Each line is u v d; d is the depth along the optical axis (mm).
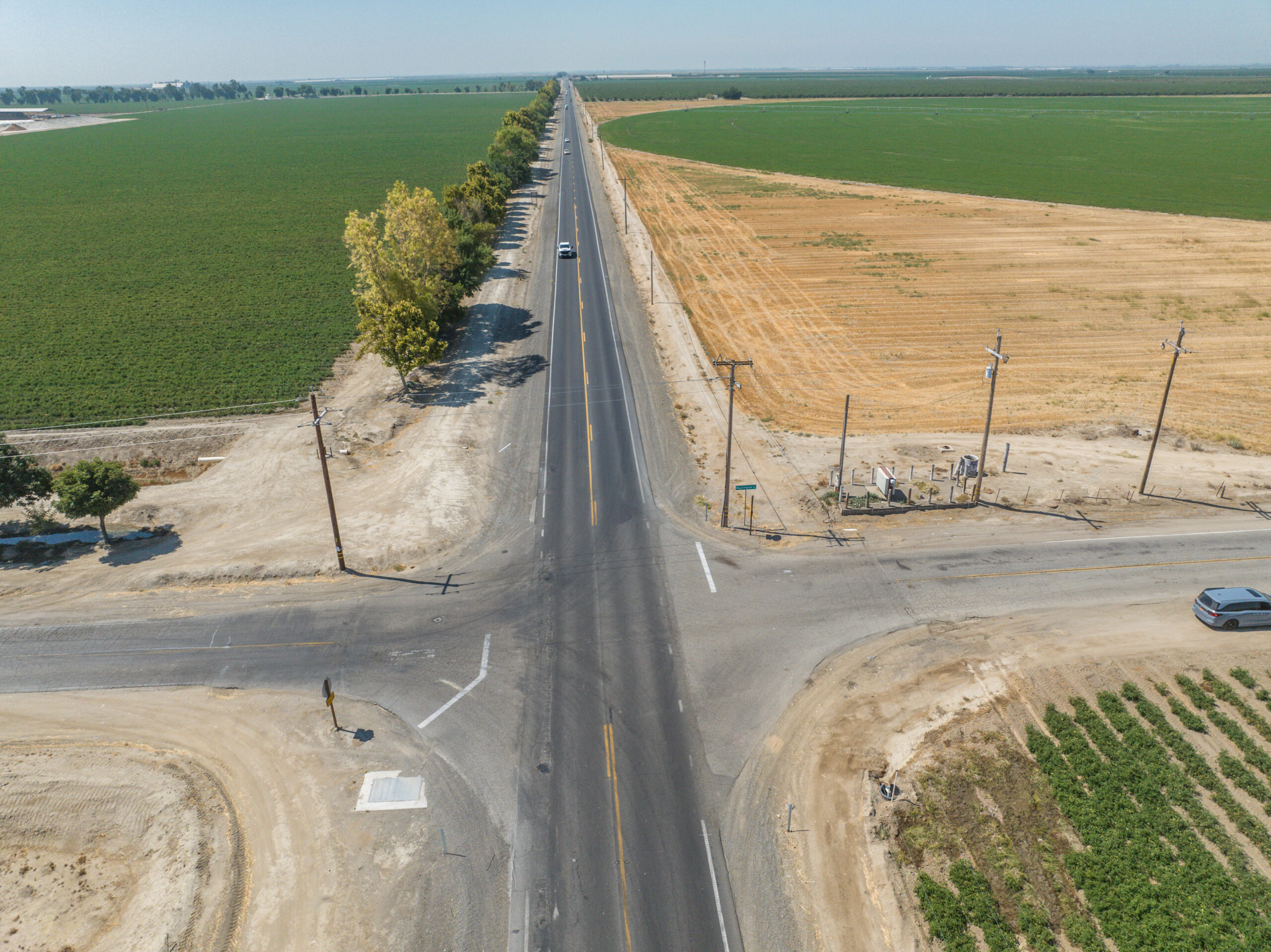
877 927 27172
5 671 39125
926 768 33281
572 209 145750
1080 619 42094
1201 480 55344
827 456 59938
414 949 26328
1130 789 32531
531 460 59781
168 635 41500
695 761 33625
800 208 146250
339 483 56406
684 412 67688
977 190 158125
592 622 42219
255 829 30672
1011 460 58719
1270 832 30906
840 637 40969
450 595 44438
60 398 70750
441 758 33750
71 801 32094
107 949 26641
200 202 161250
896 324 88500
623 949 26375
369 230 70125
